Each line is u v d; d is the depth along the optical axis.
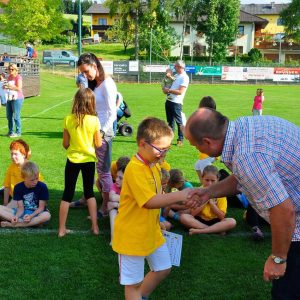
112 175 5.75
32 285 3.73
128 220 3.12
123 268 3.16
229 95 27.70
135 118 15.05
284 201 2.41
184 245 4.61
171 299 3.58
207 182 4.89
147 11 59.97
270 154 2.48
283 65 44.59
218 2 59.75
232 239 4.80
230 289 3.75
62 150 9.23
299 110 19.16
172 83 9.76
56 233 4.82
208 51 63.59
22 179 5.32
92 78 5.20
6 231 4.83
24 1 46.00
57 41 76.12
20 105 10.53
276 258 2.55
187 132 2.67
